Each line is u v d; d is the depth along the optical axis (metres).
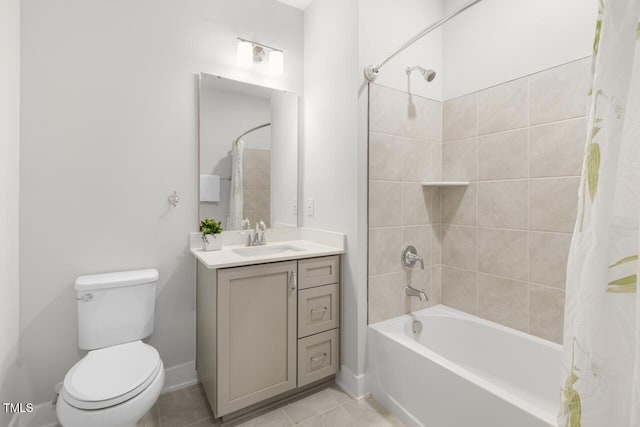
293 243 2.23
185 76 1.95
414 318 2.00
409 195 2.05
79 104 1.65
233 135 2.12
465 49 2.06
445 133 2.20
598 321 0.60
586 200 0.64
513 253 1.81
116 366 1.35
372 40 1.87
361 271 1.85
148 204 1.85
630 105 0.57
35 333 1.56
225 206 2.10
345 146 1.92
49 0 1.57
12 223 1.42
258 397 1.64
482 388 1.23
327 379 1.99
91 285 1.54
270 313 1.68
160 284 1.89
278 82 2.30
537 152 1.69
